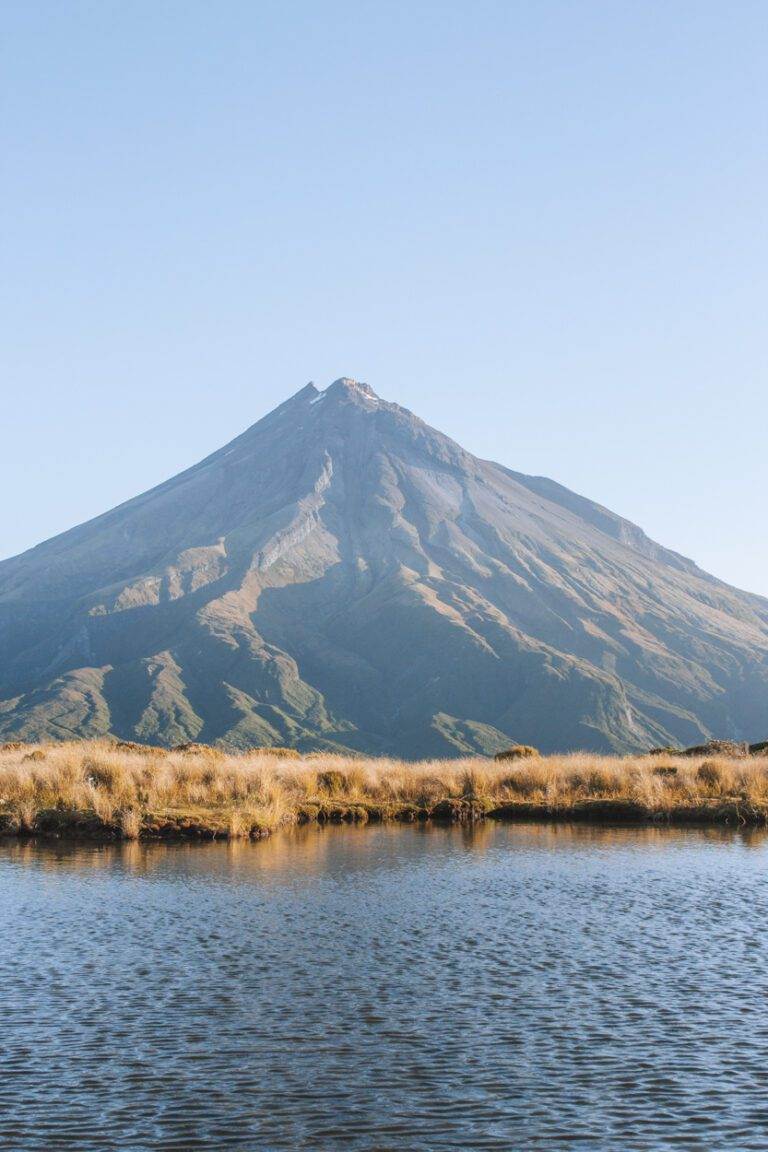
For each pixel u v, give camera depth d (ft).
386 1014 69.36
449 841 143.64
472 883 111.55
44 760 179.42
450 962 80.79
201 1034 65.82
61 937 87.51
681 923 93.15
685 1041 64.59
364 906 99.86
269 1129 53.93
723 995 72.90
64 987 74.49
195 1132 53.62
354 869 119.65
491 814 177.27
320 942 86.43
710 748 267.80
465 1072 60.44
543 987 74.74
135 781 166.30
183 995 72.95
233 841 142.00
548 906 100.17
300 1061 61.77
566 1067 60.95
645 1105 56.34
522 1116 55.21
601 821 171.01
